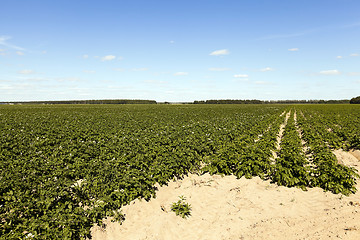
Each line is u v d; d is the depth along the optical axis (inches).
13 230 246.2
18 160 422.6
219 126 850.8
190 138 581.0
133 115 1443.2
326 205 314.8
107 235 269.6
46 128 791.7
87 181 334.6
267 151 491.8
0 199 291.9
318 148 528.7
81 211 279.7
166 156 450.3
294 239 244.8
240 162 428.1
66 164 437.1
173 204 321.1
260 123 965.8
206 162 461.1
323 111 1973.4
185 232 275.1
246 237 256.1
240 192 362.9
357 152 558.3
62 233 243.4
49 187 316.2
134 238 264.5
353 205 306.8
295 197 342.3
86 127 844.0
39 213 281.9
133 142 565.6
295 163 392.8
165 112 1759.4
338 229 253.4
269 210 308.5
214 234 267.0
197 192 371.6
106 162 397.1
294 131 779.4
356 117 1299.2
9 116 1274.6
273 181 395.2
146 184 350.6
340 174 354.3
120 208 311.3
